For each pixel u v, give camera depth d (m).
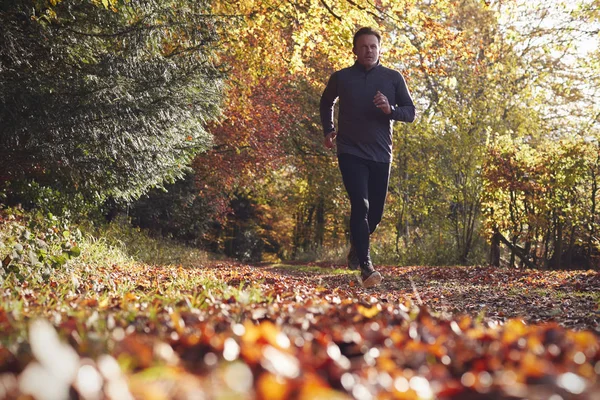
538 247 26.53
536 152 24.12
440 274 16.66
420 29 14.91
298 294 4.59
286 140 33.84
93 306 3.90
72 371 1.35
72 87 11.20
